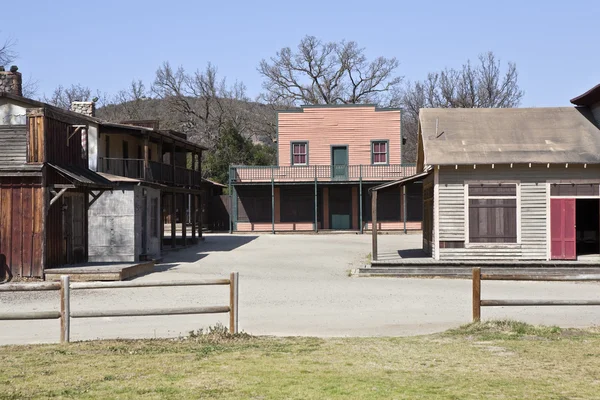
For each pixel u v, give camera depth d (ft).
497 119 79.92
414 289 57.11
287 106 215.31
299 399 21.34
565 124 78.33
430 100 213.87
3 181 59.47
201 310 31.91
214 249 96.68
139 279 61.82
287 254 89.45
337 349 29.48
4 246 59.21
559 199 71.92
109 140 88.22
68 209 65.00
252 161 183.21
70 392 22.17
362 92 214.28
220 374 24.62
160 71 210.59
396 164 134.31
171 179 97.45
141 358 27.50
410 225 135.13
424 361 26.96
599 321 39.09
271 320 40.68
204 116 217.56
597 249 85.81
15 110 70.64
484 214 72.23
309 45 212.23
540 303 33.86
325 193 137.59
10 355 28.27
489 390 22.41
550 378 24.12
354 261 81.51
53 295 51.75
